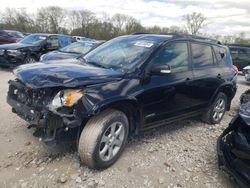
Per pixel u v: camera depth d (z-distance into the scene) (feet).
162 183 11.59
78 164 12.23
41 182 10.92
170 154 14.06
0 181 10.78
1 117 17.15
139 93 12.51
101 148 11.71
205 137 16.80
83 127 11.50
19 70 12.49
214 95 18.08
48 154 12.89
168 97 14.26
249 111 11.62
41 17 191.42
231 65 20.25
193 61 16.26
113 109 11.93
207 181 12.05
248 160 10.76
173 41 14.96
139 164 12.79
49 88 10.96
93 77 11.37
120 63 13.43
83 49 33.83
